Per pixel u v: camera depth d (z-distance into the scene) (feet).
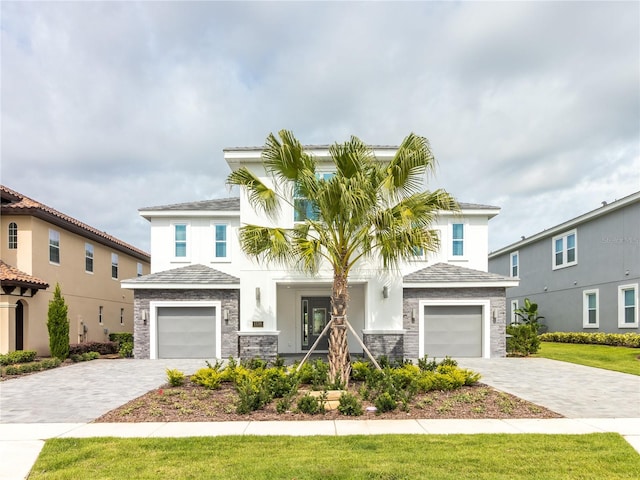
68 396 36.35
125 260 96.48
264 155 37.22
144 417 28.76
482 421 27.20
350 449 21.31
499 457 19.95
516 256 106.52
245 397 29.96
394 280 54.75
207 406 31.27
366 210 33.42
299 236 41.86
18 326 62.90
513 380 42.42
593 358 58.34
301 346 68.08
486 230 69.92
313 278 53.72
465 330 61.98
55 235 69.67
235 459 19.99
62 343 59.36
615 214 71.46
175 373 38.52
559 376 44.83
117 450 21.53
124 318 95.61
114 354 74.69
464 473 18.03
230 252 69.56
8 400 35.01
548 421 27.17
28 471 19.13
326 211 35.45
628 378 43.62
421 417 28.25
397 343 54.13
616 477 17.74
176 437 23.82
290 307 68.23
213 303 61.05
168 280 61.05
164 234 69.82
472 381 37.52
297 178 37.83
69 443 22.95
